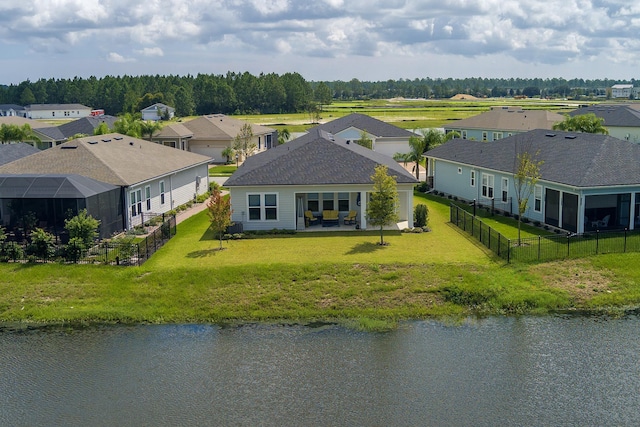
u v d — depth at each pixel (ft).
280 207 120.37
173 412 63.26
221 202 108.37
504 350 75.41
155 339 80.84
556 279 94.99
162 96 563.07
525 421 60.54
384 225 114.73
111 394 66.95
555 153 128.06
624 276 95.86
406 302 89.35
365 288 92.27
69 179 112.98
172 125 255.09
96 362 74.49
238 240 114.93
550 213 121.19
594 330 80.84
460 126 276.62
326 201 126.72
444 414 61.98
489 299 89.25
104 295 92.07
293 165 123.65
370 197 119.44
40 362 74.79
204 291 92.27
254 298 90.79
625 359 72.69
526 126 243.81
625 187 111.34
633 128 221.46
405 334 80.69
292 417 61.93
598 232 109.81
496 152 146.82
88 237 103.35
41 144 250.37
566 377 68.74
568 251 102.01
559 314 86.28
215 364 73.36
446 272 95.55
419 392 66.18
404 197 125.49
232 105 591.37
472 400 64.44
